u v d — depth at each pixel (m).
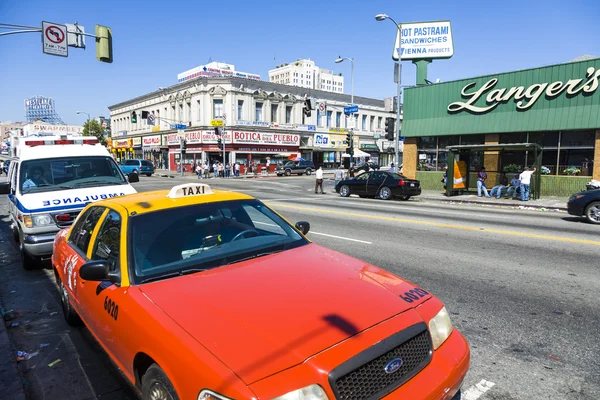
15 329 4.87
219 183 32.25
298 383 2.01
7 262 7.89
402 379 2.32
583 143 18.78
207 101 47.25
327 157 57.75
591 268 6.76
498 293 5.53
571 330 4.36
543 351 3.92
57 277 5.11
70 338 4.61
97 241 3.83
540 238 9.39
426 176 24.62
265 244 3.65
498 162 21.23
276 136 50.78
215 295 2.71
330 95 56.97
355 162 59.31
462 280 6.11
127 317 2.77
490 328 4.43
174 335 2.36
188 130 49.69
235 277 2.97
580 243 8.80
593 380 3.42
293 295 2.68
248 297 2.66
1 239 10.01
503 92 20.86
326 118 56.88
